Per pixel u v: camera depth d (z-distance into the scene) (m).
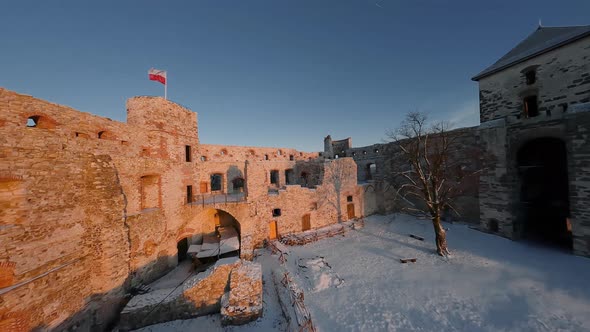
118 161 11.06
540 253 11.55
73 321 7.99
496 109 14.70
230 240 16.02
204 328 8.70
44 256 7.25
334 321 8.05
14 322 6.34
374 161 26.83
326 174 19.52
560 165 13.95
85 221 8.72
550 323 6.99
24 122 8.29
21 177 6.91
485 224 14.86
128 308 8.91
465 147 17.41
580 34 10.91
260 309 8.95
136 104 14.00
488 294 8.70
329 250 14.63
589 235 10.48
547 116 12.09
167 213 13.99
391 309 8.42
